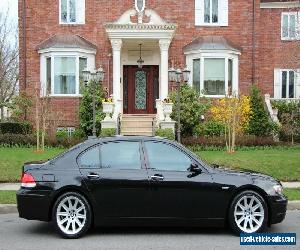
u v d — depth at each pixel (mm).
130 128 24719
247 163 17406
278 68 29734
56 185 8742
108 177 8781
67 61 26625
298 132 24938
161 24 24984
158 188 8773
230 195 8812
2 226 9891
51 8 27531
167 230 9461
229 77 27156
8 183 15297
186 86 24172
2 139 23188
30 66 27359
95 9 27609
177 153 9031
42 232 9336
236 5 27969
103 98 24969
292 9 29500
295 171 16781
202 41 27188
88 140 9203
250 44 27969
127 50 27703
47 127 25312
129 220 8789
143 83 28188
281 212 8938
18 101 25922
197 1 27812
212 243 8438
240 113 22594
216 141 22859
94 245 8312
